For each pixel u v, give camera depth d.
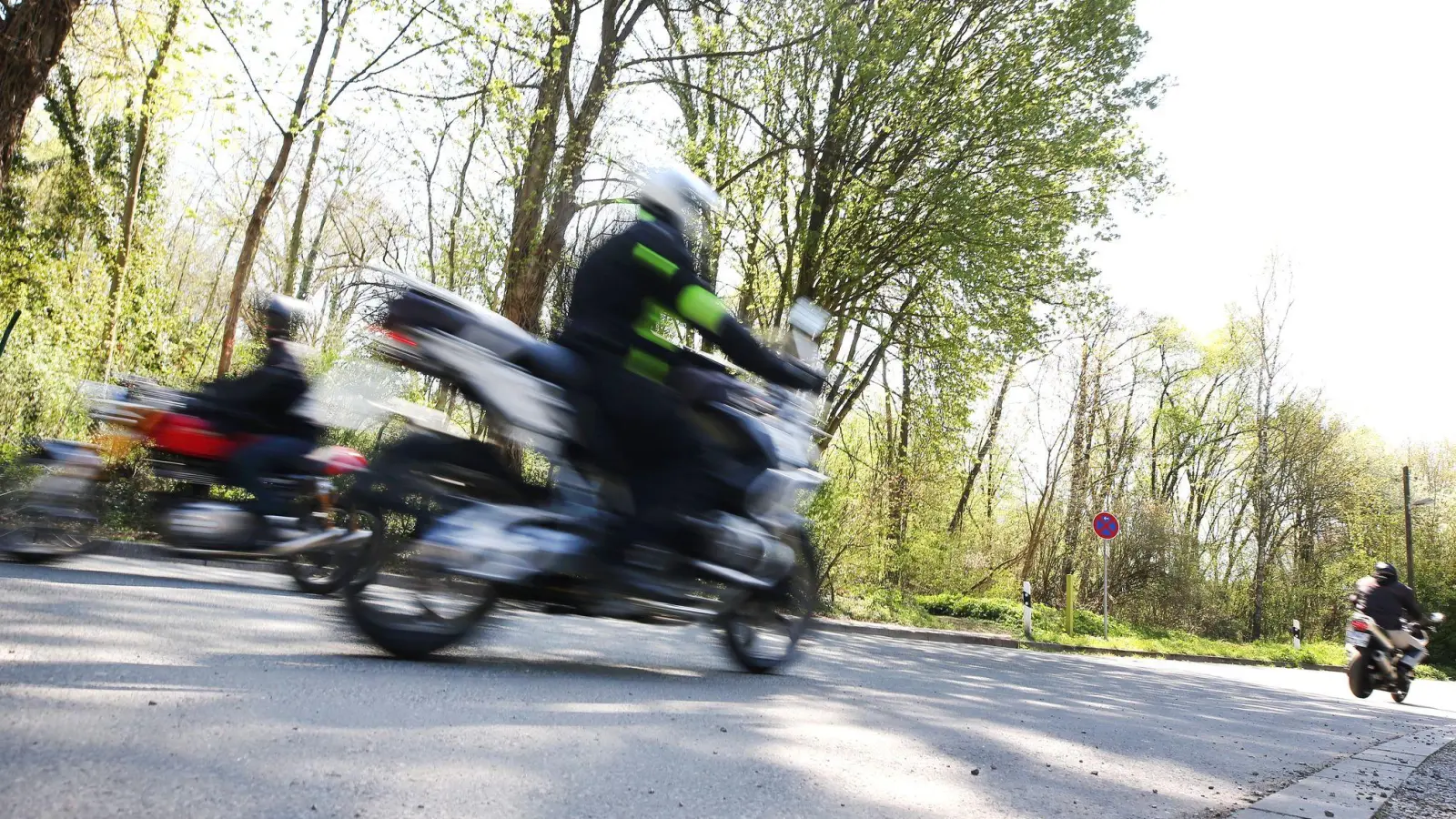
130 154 18.09
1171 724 6.29
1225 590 39.66
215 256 26.95
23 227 16.55
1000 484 41.22
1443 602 40.47
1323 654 27.23
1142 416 44.50
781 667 5.65
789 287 19.19
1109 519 21.67
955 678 7.94
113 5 14.97
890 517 23.69
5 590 5.19
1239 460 45.88
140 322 18.62
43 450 7.04
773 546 4.97
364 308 4.51
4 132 11.33
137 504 7.14
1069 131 18.45
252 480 6.41
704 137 18.23
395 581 4.30
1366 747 6.36
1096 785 3.68
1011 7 18.47
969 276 18.75
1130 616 37.00
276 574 8.29
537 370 4.40
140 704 2.89
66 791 2.05
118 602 5.23
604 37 16.50
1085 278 19.66
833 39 17.14
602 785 2.69
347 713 3.12
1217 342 43.41
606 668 4.96
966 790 3.28
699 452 4.67
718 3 18.20
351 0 13.76
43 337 12.59
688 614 4.77
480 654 4.81
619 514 4.51
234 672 3.60
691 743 3.37
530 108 15.46
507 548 4.25
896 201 18.28
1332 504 42.81
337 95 14.10
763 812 2.66
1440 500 45.50
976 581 35.88
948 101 18.02
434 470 4.35
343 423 5.22
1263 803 3.70
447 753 2.79
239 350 14.03
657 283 4.61
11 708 2.66
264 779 2.32
